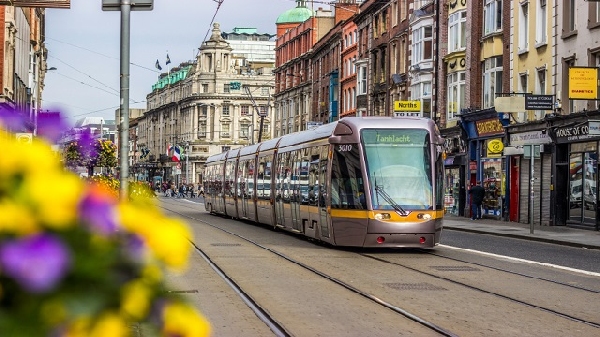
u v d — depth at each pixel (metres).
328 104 87.38
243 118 163.25
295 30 105.94
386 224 22.06
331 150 23.92
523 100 37.41
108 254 2.61
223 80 162.75
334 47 86.00
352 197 22.66
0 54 44.12
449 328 10.79
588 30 36.22
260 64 176.50
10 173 2.61
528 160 41.84
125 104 17.70
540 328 10.93
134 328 2.65
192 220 42.91
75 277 2.54
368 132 22.92
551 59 39.59
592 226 35.66
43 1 25.64
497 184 45.62
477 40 48.34
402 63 63.06
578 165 37.16
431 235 22.33
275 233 31.92
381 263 19.84
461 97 50.97
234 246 24.62
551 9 39.62
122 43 17.72
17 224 2.49
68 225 2.56
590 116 35.03
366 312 12.17
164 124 185.00
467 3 49.94
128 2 17.73
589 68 33.09
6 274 2.42
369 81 71.75
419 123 23.22
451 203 52.88
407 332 10.54
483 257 22.16
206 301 13.12
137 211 2.80
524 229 36.41
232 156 44.72
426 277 16.94
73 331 2.51
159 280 2.72
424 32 57.00
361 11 73.31
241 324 11.02
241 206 40.50
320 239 24.95
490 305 13.02
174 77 184.62
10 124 3.29
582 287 15.64
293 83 106.25
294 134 31.03
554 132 38.38
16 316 2.44
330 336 10.16
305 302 13.12
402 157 22.70
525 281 16.50
